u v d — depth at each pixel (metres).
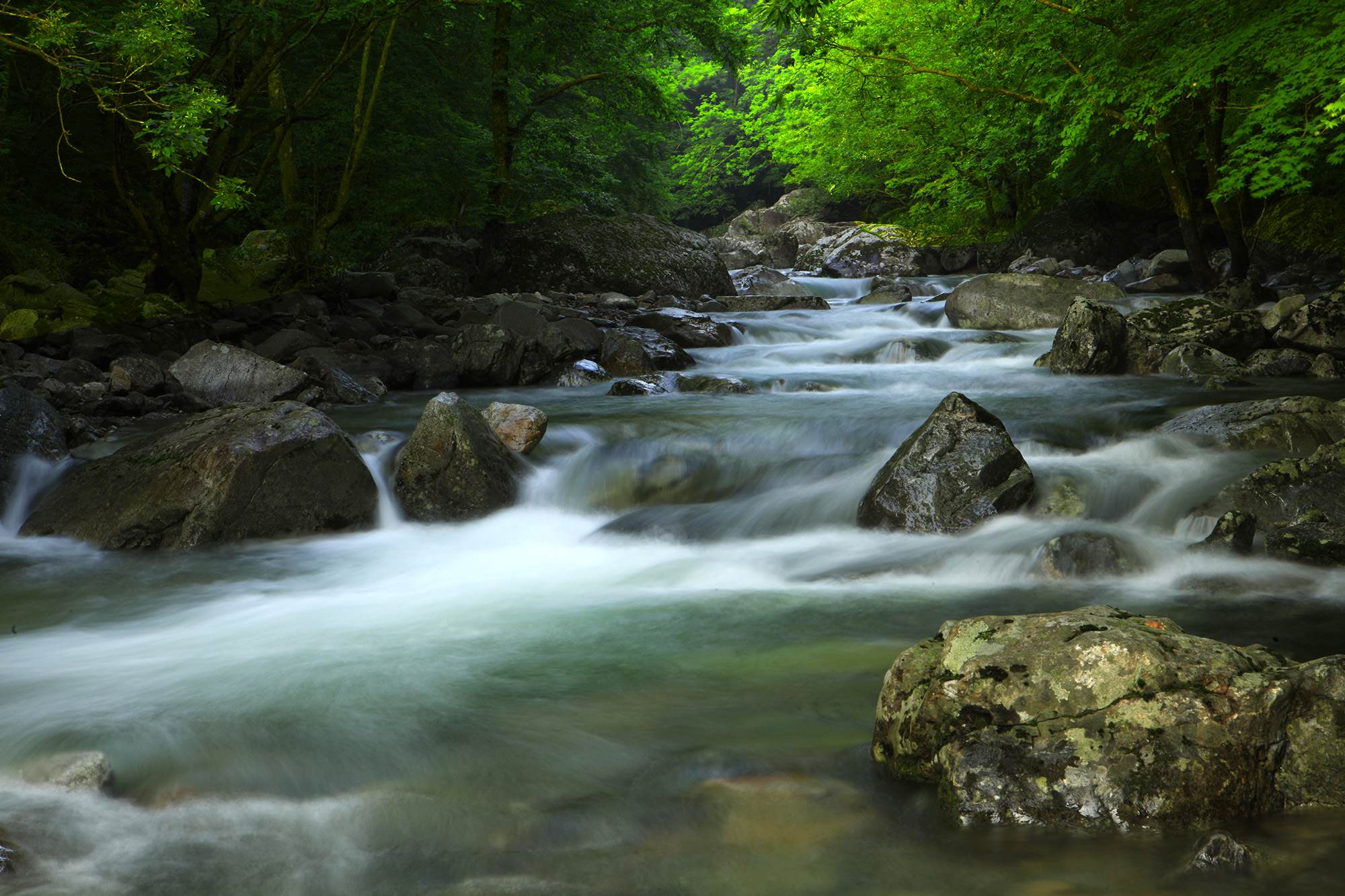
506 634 5.02
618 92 23.41
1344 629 4.47
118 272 17.45
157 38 9.54
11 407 8.51
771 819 2.92
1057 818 2.75
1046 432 8.54
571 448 9.05
